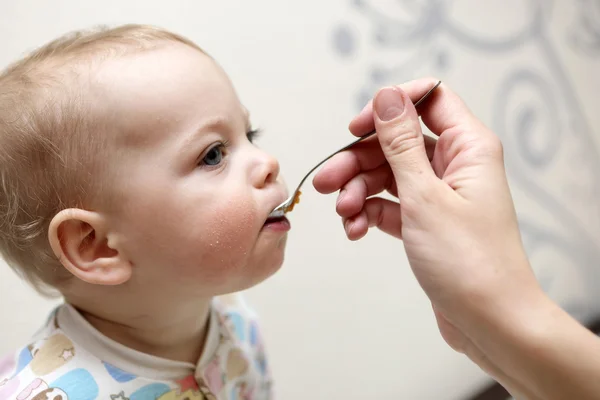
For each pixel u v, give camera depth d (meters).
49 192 0.40
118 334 0.44
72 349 0.42
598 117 0.88
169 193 0.39
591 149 0.88
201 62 0.41
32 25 0.53
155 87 0.39
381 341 0.70
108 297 0.42
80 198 0.40
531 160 0.80
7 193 0.41
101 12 0.55
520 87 0.79
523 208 0.80
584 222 0.87
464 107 0.42
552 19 0.82
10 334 0.55
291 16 0.62
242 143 0.41
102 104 0.39
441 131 0.43
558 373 0.36
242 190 0.40
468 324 0.38
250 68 0.60
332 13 0.64
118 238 0.40
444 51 0.72
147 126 0.39
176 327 0.44
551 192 0.83
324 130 0.64
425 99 0.43
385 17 0.67
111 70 0.39
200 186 0.39
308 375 0.65
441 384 0.75
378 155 0.44
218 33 0.58
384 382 0.71
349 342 0.68
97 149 0.39
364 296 0.68
